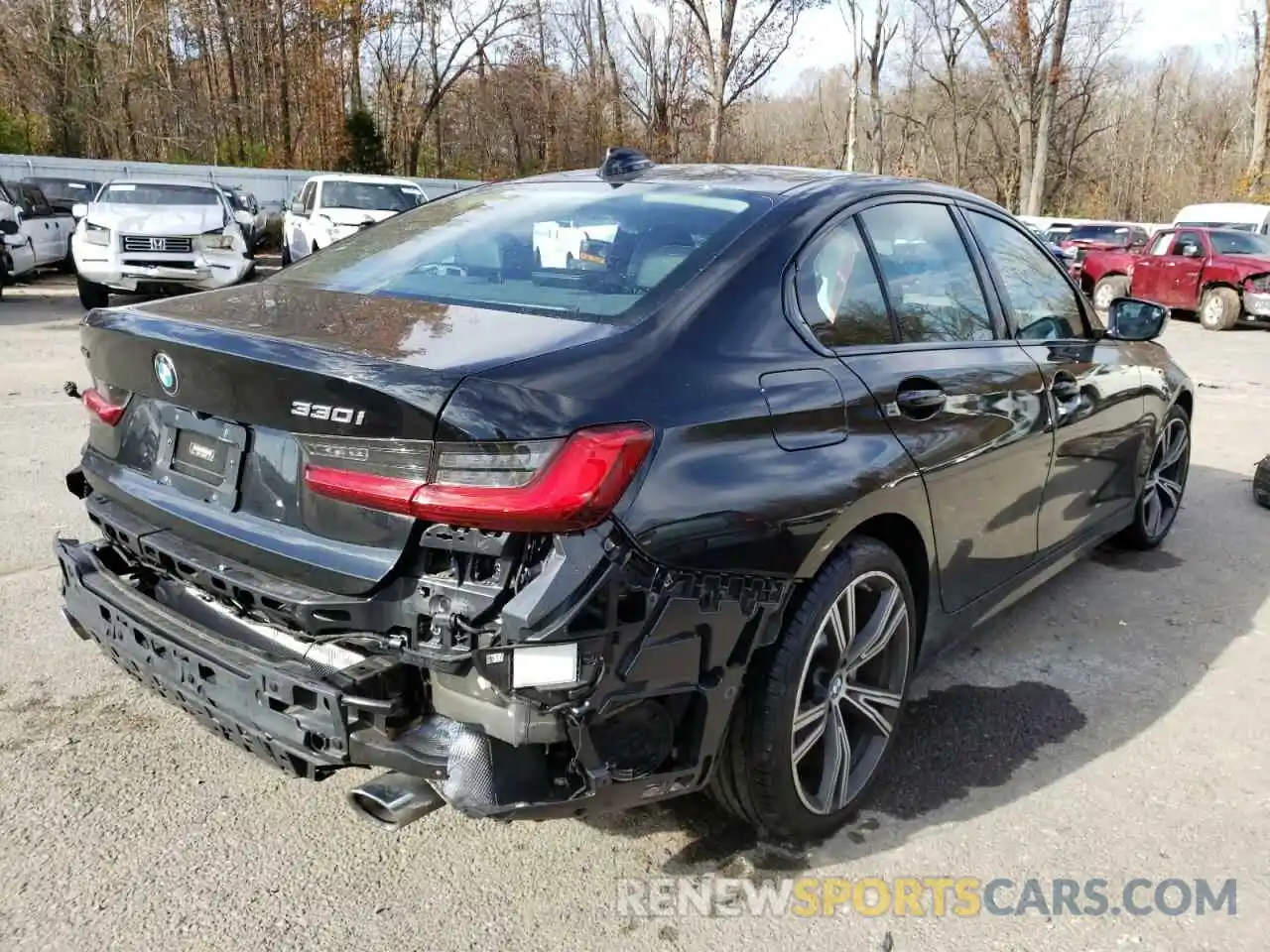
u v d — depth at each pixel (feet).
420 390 6.56
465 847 8.95
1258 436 27.09
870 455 8.74
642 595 6.88
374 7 108.47
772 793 8.48
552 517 6.45
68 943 7.60
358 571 6.88
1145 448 15.40
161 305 9.05
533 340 7.44
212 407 7.68
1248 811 9.84
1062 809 9.78
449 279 9.23
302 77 110.22
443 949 7.70
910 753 10.71
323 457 7.03
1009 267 12.28
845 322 9.29
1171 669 12.87
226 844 8.82
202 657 7.72
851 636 9.02
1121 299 13.74
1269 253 55.57
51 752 10.05
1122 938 8.07
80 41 97.04
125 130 102.63
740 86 107.96
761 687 8.19
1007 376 11.03
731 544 7.38
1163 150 200.44
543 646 6.49
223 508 7.86
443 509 6.49
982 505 10.71
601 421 6.78
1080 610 14.74
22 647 12.13
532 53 117.91
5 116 92.12
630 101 116.16
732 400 7.70
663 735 7.39
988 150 174.09
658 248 8.87
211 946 7.63
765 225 9.05
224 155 107.76
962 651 13.30
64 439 21.52
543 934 7.91
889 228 10.30
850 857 8.98
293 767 7.39
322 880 8.43
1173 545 17.76
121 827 8.96
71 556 9.16
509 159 126.62
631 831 9.24
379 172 109.60
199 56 115.55
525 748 6.91
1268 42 96.94
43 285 55.52
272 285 9.89
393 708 6.93
